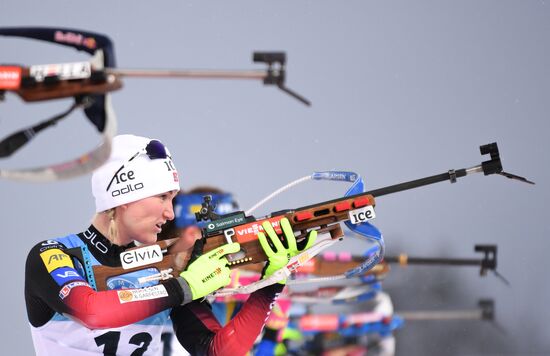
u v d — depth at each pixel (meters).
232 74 8.52
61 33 8.71
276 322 17.31
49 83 8.42
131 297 10.05
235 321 10.95
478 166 10.55
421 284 24.62
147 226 10.89
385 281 24.47
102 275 10.63
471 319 23.47
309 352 19.08
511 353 23.78
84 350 10.78
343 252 23.77
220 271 10.42
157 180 10.83
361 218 10.61
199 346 11.11
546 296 24.56
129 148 10.81
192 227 13.91
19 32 8.72
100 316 9.95
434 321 23.28
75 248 10.76
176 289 10.20
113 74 8.48
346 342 19.34
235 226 10.65
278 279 10.57
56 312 10.71
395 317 20.47
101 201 10.84
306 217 10.59
